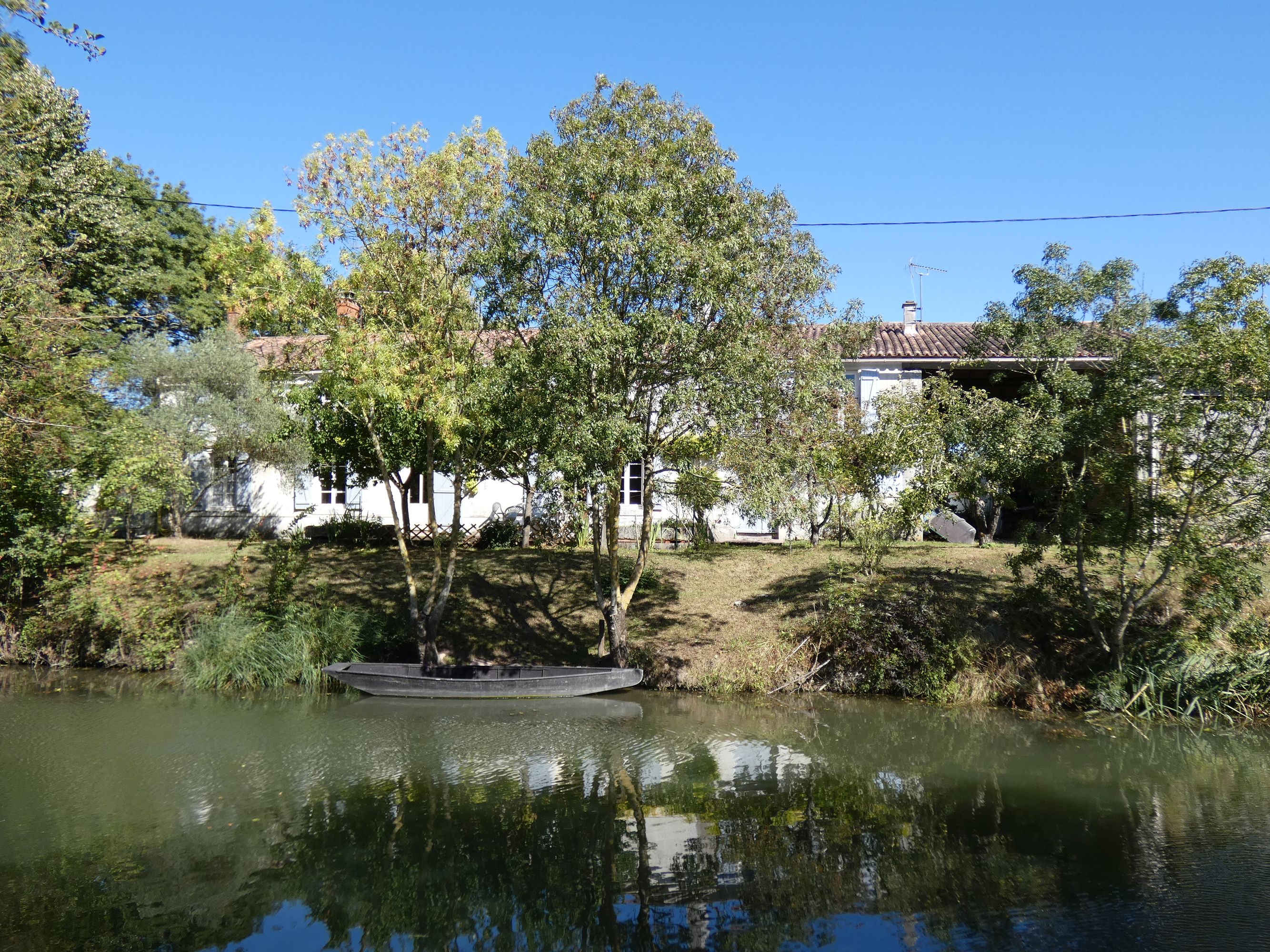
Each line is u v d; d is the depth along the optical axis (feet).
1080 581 45.09
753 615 54.19
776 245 44.45
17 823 29.71
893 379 72.49
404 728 41.50
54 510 58.59
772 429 44.68
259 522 81.71
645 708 45.42
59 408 57.41
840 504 55.83
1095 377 46.55
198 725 42.24
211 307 99.55
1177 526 41.60
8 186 57.21
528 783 33.96
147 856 27.07
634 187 41.27
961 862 26.76
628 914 23.56
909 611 49.21
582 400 40.50
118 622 54.85
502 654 52.39
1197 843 28.09
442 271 46.62
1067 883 25.22
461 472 51.70
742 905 23.99
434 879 25.61
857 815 30.73
